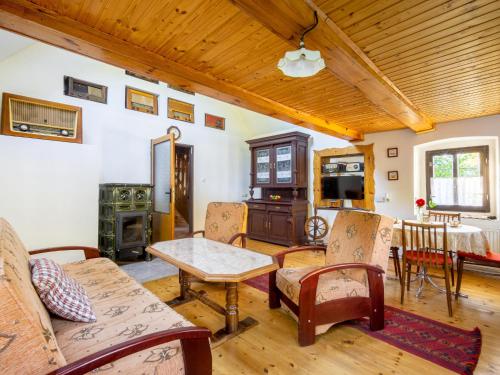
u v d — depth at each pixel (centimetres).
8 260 101
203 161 582
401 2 150
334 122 404
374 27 172
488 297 280
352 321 229
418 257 269
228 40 192
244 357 181
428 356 181
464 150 402
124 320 141
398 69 229
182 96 545
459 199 406
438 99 303
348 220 248
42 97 365
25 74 350
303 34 164
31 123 327
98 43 178
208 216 353
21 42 275
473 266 366
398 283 321
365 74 216
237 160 653
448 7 153
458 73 238
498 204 363
